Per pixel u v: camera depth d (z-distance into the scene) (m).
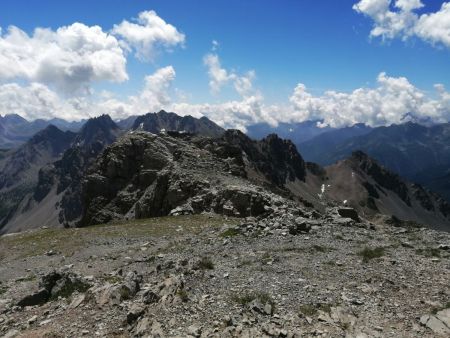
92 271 31.44
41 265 38.56
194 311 18.11
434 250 28.91
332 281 22.03
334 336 15.85
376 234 35.69
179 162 88.56
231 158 96.19
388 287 21.02
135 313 17.98
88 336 16.86
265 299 19.17
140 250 38.41
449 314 17.23
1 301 24.66
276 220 41.06
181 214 65.62
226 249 31.91
